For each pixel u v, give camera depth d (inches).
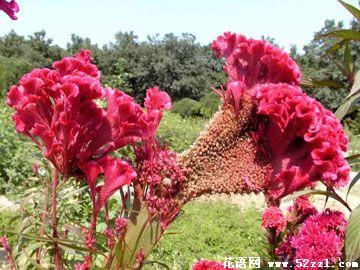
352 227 69.9
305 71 1008.9
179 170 57.7
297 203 102.9
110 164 54.6
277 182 57.6
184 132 462.6
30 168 285.6
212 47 66.6
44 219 64.8
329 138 55.2
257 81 62.9
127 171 54.4
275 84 59.2
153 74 1339.8
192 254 211.5
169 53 1343.5
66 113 51.4
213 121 59.2
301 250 76.9
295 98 55.5
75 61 56.2
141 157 58.9
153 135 58.0
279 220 102.0
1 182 290.8
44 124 54.2
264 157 58.4
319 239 76.3
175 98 1349.7
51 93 53.1
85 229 59.3
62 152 53.7
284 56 62.0
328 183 62.1
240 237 236.8
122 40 1397.6
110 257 57.6
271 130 57.7
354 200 320.8
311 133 55.1
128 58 1350.9
